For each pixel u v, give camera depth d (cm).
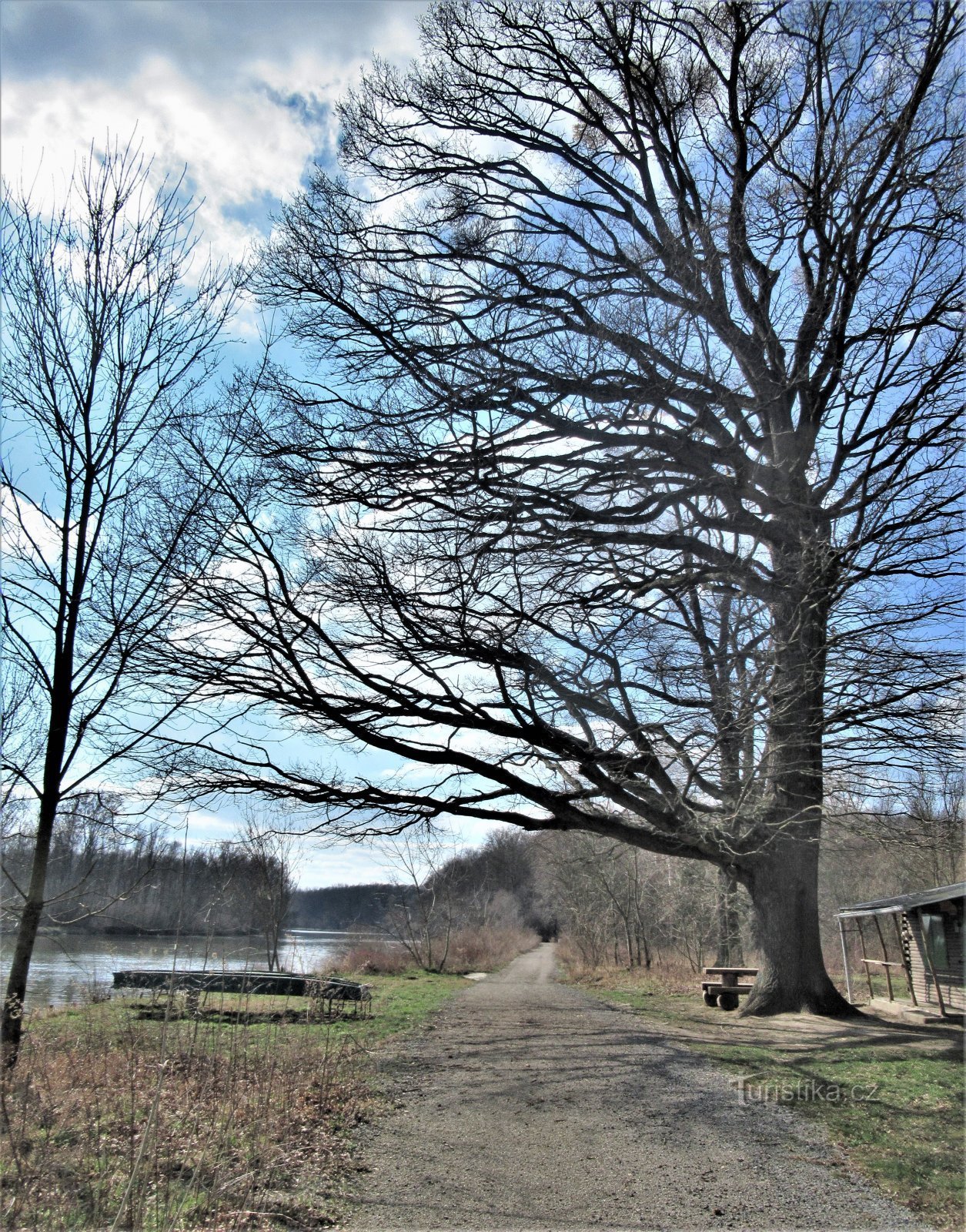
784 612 1347
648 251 1519
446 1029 1412
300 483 1448
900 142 1463
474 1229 541
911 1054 1101
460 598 1414
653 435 1451
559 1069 1057
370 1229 538
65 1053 937
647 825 1966
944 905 1638
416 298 1531
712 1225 553
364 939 3466
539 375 1397
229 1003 1454
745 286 1576
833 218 1531
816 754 1498
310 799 1562
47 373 952
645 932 3706
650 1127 788
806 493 1498
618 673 1437
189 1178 600
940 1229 549
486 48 1655
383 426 1445
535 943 7469
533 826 1652
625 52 1600
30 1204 518
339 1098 868
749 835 1452
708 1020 1538
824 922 3488
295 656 1486
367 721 1594
